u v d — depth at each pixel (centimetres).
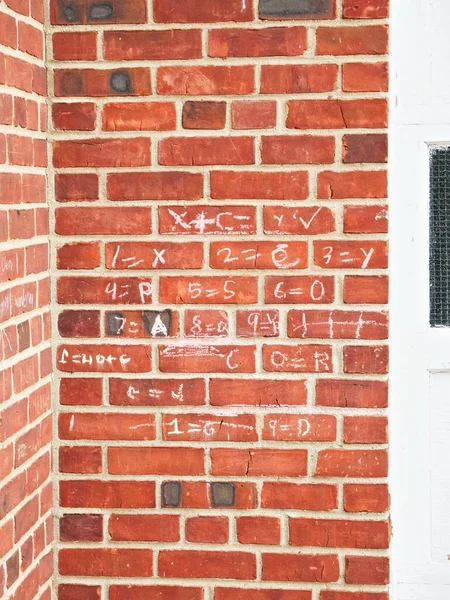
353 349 242
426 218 258
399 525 260
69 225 247
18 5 222
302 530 245
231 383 246
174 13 242
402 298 260
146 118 244
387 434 242
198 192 244
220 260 245
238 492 246
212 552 247
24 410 225
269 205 243
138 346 247
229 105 242
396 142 258
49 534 247
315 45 239
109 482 249
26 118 228
